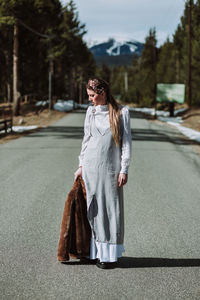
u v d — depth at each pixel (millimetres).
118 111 3529
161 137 18219
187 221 5328
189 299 3109
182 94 38406
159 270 3648
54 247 4203
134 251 4145
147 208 5965
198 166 10281
